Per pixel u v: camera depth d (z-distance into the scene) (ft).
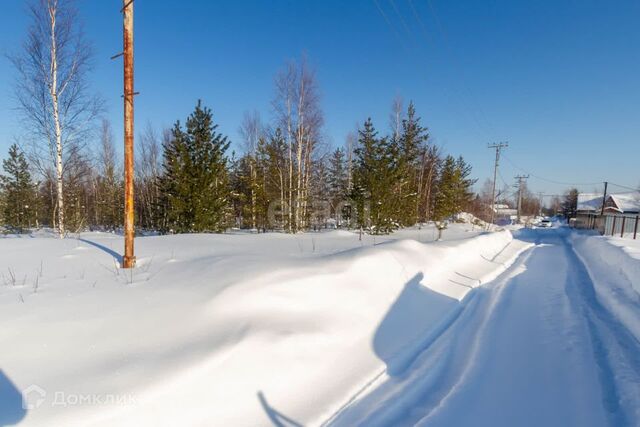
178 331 11.10
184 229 54.70
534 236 99.25
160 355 9.73
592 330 18.25
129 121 19.34
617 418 10.29
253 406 9.38
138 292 14.02
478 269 34.81
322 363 11.86
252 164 83.92
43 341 9.96
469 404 11.05
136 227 98.22
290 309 13.83
